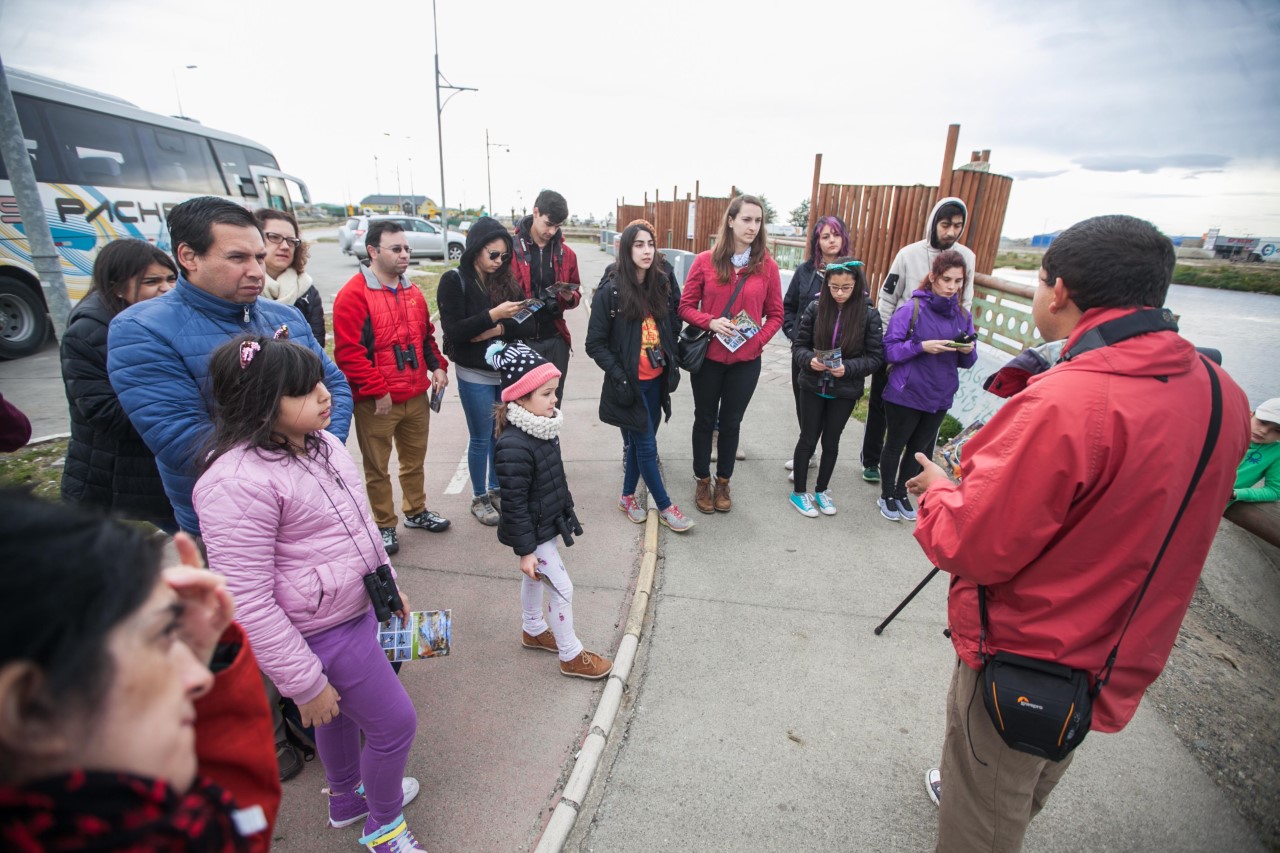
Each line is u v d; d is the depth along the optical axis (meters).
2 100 4.70
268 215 3.18
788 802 2.06
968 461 1.37
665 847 1.91
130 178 9.04
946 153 5.64
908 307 3.58
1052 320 1.36
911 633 2.93
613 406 3.48
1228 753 2.36
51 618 0.52
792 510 4.12
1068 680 1.26
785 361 8.29
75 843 0.54
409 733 1.72
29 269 7.77
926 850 1.91
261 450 1.43
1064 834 1.98
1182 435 1.13
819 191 8.36
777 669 2.68
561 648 2.52
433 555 3.48
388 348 3.21
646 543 3.59
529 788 2.09
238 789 0.85
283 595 1.50
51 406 6.09
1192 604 3.44
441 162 17.97
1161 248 1.18
